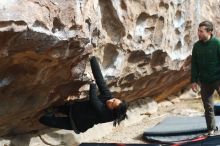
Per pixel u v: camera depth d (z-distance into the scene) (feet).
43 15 13.51
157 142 23.16
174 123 25.70
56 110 17.87
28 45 13.56
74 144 21.36
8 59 13.75
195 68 21.77
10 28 12.50
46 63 14.98
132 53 22.49
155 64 25.35
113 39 21.02
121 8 20.94
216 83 21.47
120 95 24.36
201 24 21.17
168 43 25.91
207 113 22.56
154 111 29.30
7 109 15.64
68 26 14.60
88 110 16.39
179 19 27.12
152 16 23.22
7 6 12.39
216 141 18.66
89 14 16.75
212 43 21.06
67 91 17.90
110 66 21.49
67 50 15.07
